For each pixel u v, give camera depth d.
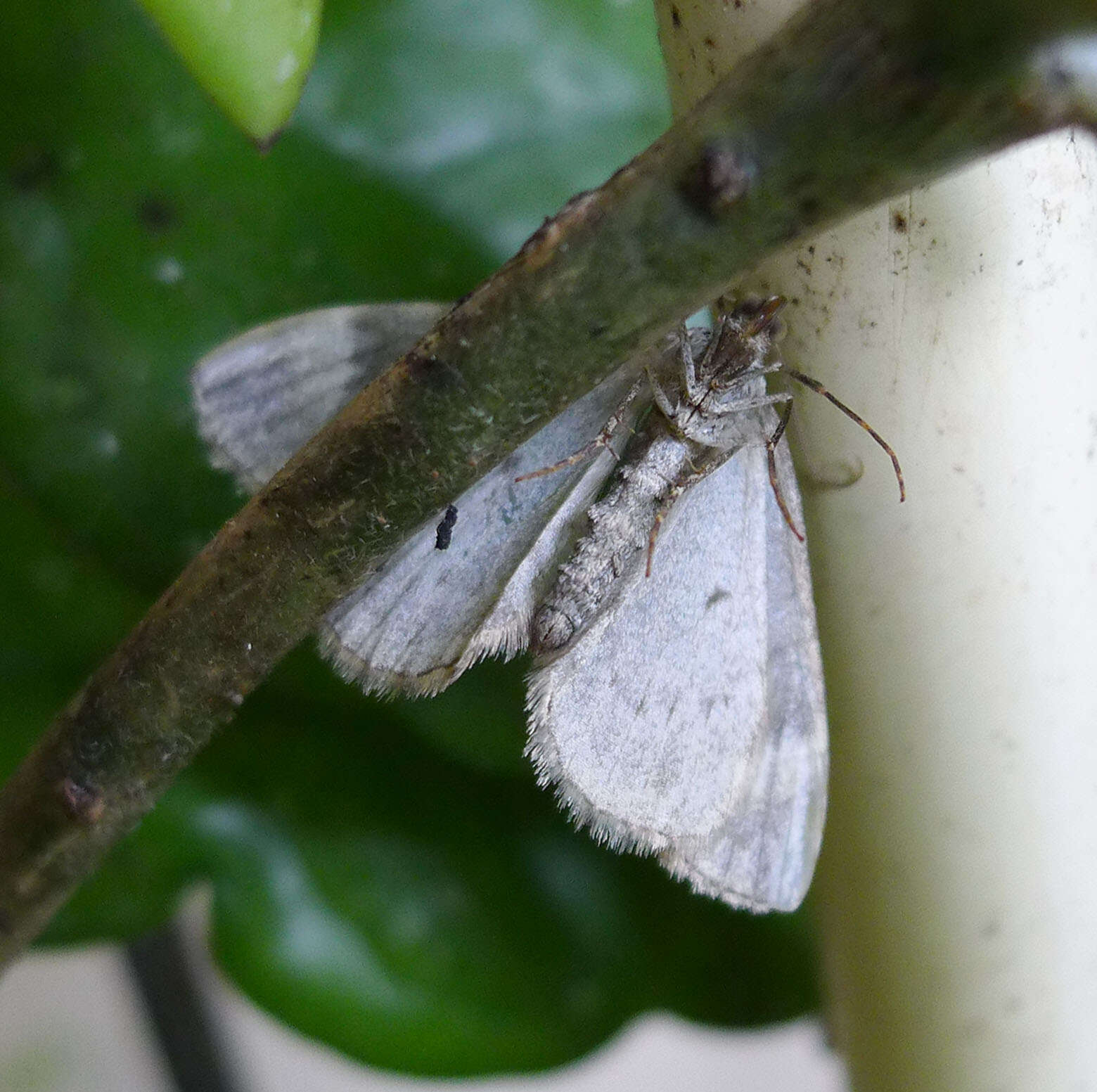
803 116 0.11
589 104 0.16
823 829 0.14
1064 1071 0.14
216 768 0.16
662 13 0.14
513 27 0.16
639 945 0.16
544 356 0.13
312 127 0.16
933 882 0.14
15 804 0.14
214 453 0.15
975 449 0.14
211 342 0.16
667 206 0.12
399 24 0.16
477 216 0.16
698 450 0.15
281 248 0.16
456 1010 0.16
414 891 0.16
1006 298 0.14
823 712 0.14
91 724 0.14
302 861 0.16
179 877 0.16
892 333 0.14
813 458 0.14
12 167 0.16
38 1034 0.22
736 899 0.15
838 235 0.14
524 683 0.16
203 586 0.13
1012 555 0.14
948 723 0.14
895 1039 0.14
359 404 0.13
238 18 0.13
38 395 0.16
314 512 0.13
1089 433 0.14
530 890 0.16
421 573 0.15
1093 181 0.14
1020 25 0.10
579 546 0.15
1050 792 0.14
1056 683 0.14
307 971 0.16
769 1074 0.23
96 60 0.15
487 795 0.16
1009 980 0.14
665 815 0.15
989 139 0.10
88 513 0.16
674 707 0.15
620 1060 0.23
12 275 0.16
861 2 0.10
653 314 0.13
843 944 0.14
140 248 0.16
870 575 0.14
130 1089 0.23
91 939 0.16
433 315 0.15
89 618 0.16
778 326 0.14
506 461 0.15
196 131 0.16
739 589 0.15
